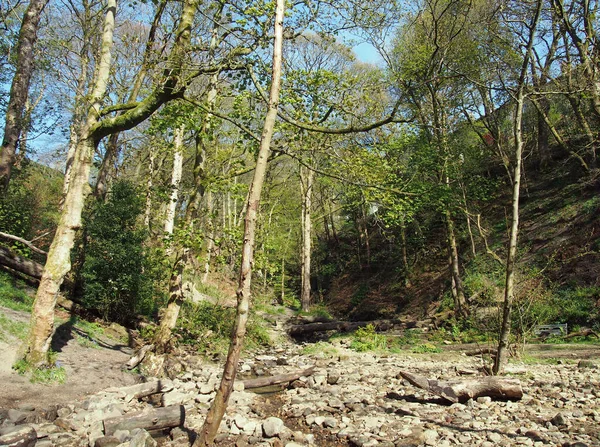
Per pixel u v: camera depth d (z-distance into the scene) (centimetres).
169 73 836
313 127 895
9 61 1511
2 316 884
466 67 1730
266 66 834
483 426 611
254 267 1096
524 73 975
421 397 806
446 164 1666
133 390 809
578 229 1820
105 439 559
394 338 1714
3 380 717
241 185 1088
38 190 2003
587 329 1395
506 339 902
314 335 2062
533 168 2522
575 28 1689
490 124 2252
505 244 2094
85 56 1595
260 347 1612
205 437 486
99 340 1082
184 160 2330
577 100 1975
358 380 1008
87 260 1203
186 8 856
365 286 3052
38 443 550
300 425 676
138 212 1298
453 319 1833
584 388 795
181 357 1174
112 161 1797
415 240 2794
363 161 966
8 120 1264
